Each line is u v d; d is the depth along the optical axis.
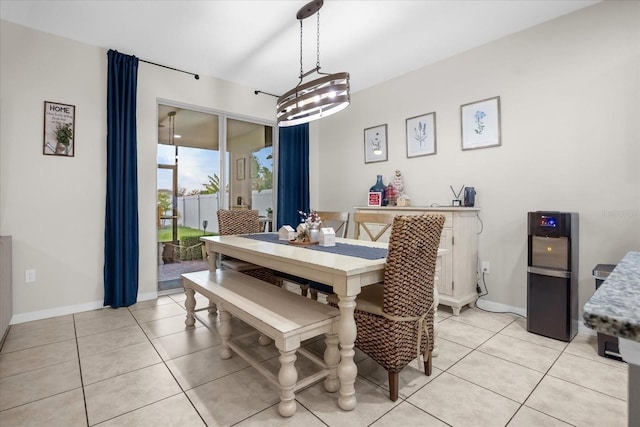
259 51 3.28
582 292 2.57
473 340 2.40
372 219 2.91
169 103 3.65
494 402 1.65
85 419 1.52
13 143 2.74
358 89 4.34
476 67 3.18
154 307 3.18
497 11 2.60
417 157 3.71
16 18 2.67
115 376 1.89
